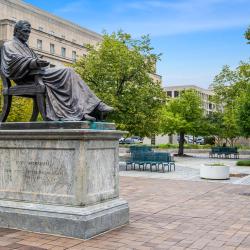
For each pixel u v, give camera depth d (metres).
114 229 7.36
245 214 9.07
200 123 35.91
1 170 7.68
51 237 6.71
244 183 15.84
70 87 7.40
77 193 6.80
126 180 16.59
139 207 9.90
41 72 7.50
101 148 7.30
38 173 7.26
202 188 14.02
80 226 6.61
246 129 27.11
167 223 8.01
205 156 36.84
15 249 6.05
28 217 7.09
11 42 7.83
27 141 7.34
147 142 60.81
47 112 7.35
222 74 39.00
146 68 22.44
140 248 6.21
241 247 6.36
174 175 19.00
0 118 7.92
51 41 56.56
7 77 7.75
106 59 21.78
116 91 21.53
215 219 8.48
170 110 35.94
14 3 55.53
